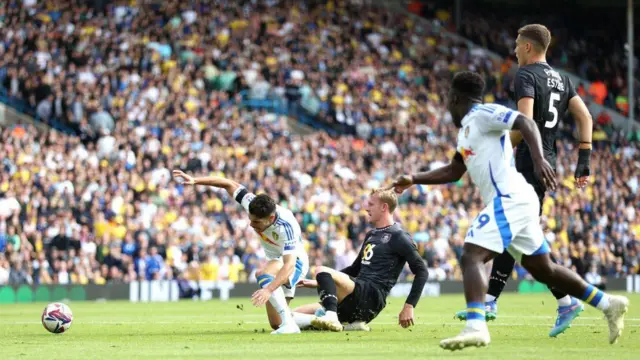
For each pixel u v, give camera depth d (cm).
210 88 4253
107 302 2908
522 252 966
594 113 5200
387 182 3959
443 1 5722
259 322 1694
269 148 3859
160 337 1241
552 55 5681
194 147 3662
